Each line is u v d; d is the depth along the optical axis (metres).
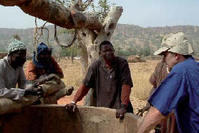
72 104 4.92
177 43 2.96
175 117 2.95
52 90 5.37
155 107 2.82
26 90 4.50
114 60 4.90
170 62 3.03
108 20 7.21
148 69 32.72
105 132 4.72
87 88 5.04
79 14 5.82
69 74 22.38
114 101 4.94
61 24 5.55
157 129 3.62
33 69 5.63
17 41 4.68
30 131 4.90
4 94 4.30
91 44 7.19
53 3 4.96
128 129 4.41
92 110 4.82
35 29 6.78
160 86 2.84
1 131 4.54
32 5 4.29
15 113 4.59
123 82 4.78
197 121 2.84
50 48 5.71
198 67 2.87
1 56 27.77
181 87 2.79
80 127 4.92
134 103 11.63
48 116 4.93
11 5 3.92
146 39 141.00
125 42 133.50
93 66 5.00
